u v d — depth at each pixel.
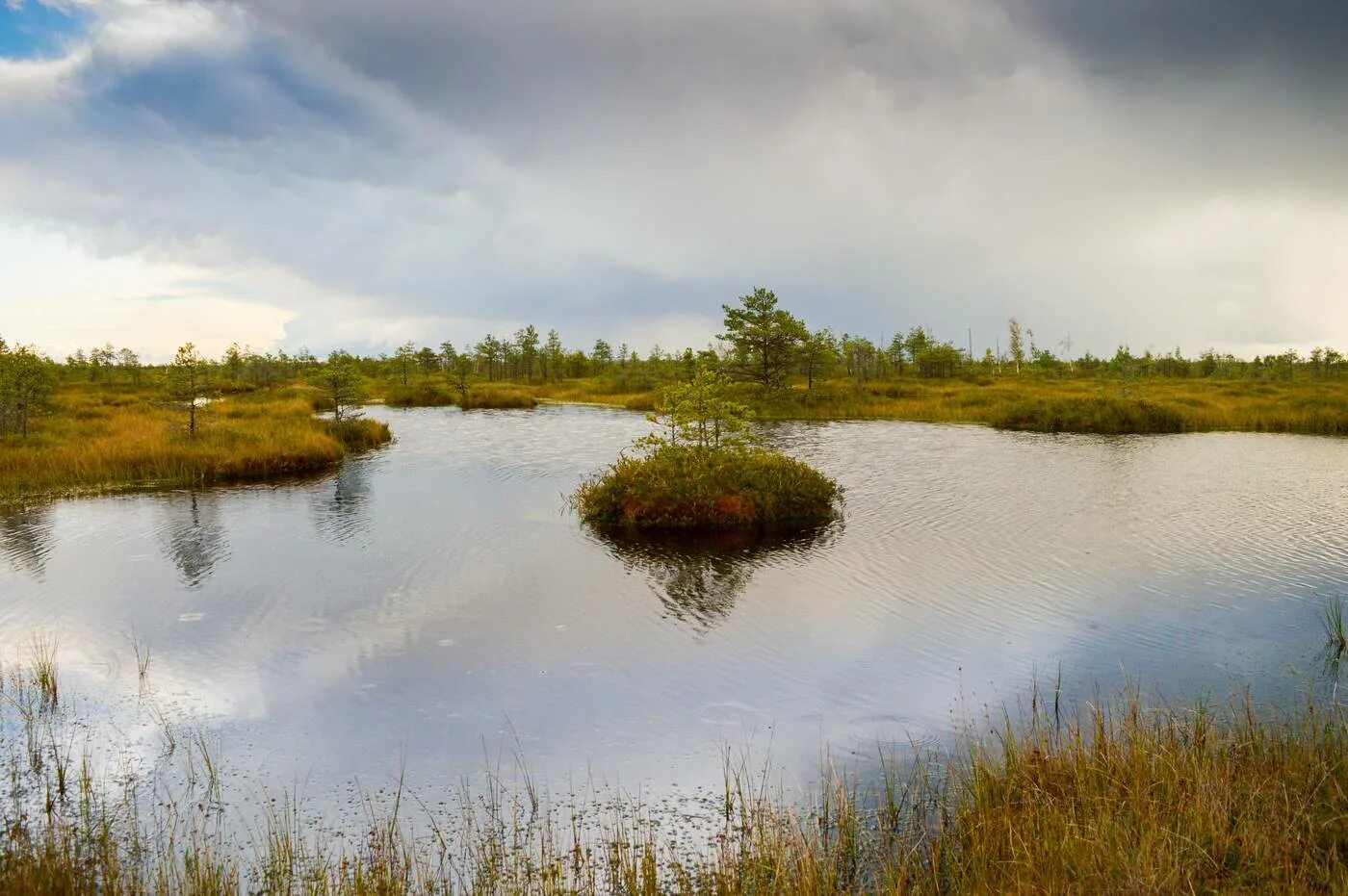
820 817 6.60
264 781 7.48
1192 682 9.32
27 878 5.57
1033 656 10.24
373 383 84.38
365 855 6.24
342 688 9.56
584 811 6.89
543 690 9.45
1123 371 62.41
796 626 11.52
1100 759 6.89
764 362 56.03
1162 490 22.30
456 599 12.93
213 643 11.05
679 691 9.37
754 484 18.92
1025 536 16.83
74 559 15.38
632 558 15.38
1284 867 5.00
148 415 35.97
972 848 5.81
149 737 8.38
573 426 43.66
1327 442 34.31
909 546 16.11
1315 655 10.11
